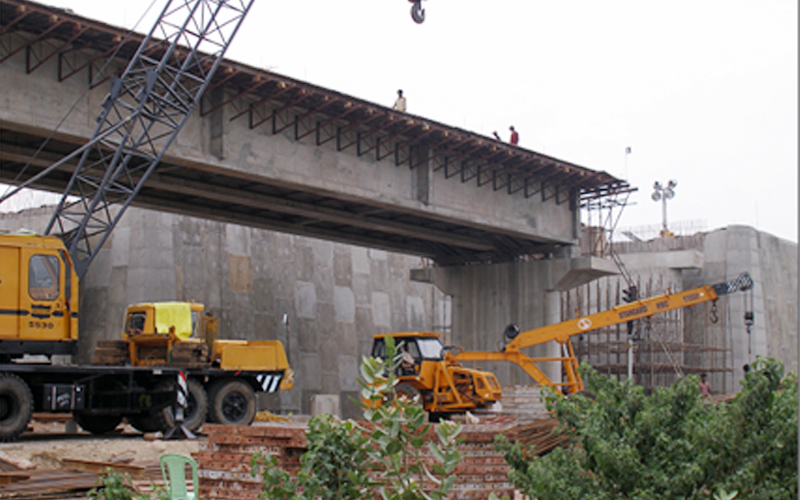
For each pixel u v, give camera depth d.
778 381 8.01
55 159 28.00
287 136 30.02
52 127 24.28
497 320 44.94
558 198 42.38
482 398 28.25
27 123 23.67
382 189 33.41
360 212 37.59
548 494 8.13
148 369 21.08
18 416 19.08
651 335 50.03
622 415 8.59
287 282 46.56
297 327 46.44
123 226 40.41
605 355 55.50
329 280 49.50
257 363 23.38
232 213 36.56
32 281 19.81
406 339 29.53
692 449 7.95
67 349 20.28
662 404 8.49
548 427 15.80
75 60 24.92
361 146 32.78
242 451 11.15
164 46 26.45
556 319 43.97
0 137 27.05
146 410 21.86
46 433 23.52
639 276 55.47
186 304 23.00
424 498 7.13
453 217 36.25
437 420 29.09
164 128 27.31
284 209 34.78
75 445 18.59
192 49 26.55
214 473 11.16
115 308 39.56
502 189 39.00
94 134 25.20
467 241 42.75
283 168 29.78
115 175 25.66
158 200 33.59
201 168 28.31
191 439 20.97
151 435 21.00
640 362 47.12
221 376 22.95
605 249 48.81
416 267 56.66
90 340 39.94
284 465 10.80
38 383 19.91
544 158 38.19
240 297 43.50
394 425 7.25
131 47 26.19
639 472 7.78
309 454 7.63
